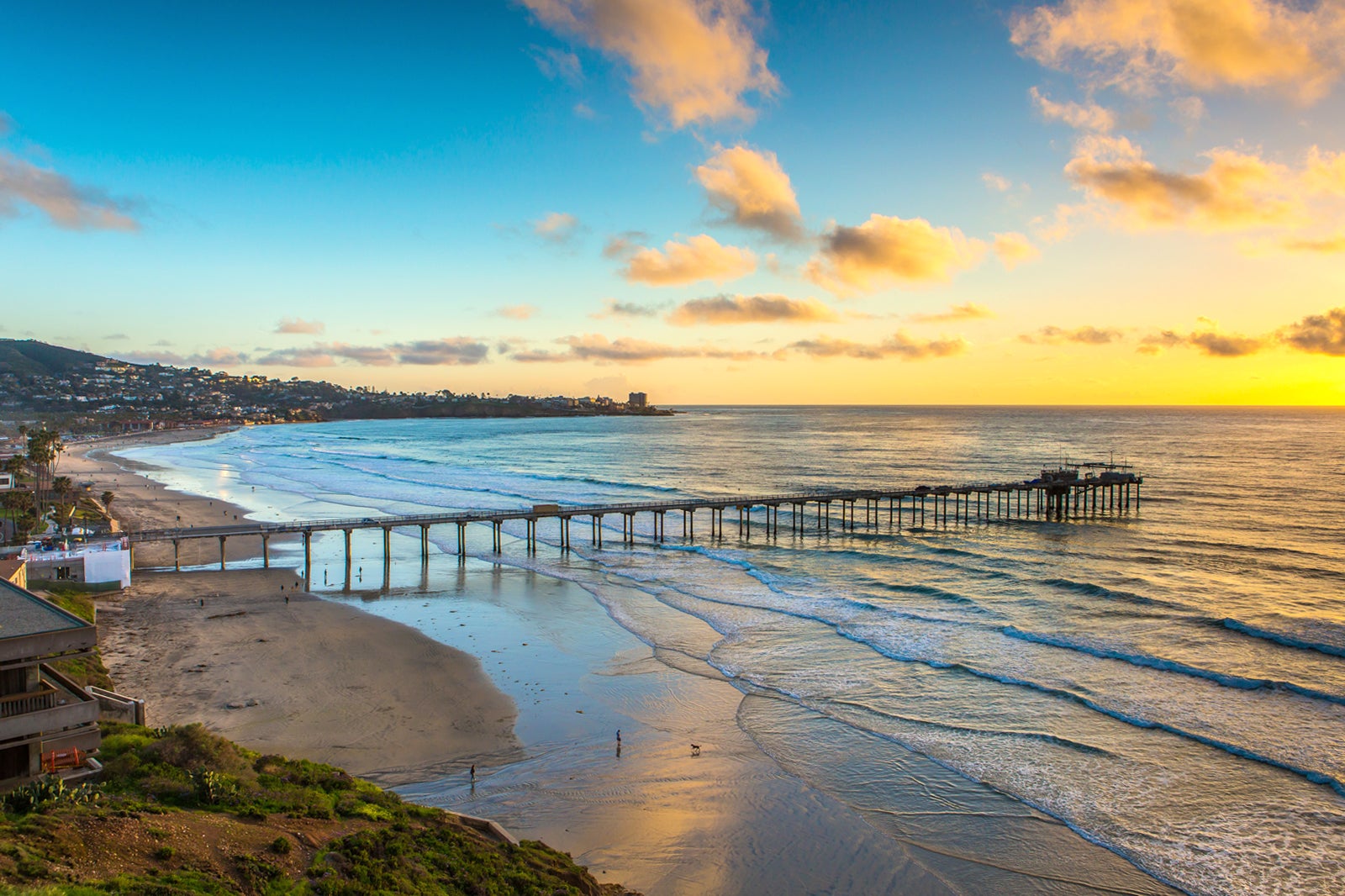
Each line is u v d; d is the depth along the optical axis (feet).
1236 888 91.86
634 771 120.37
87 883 61.77
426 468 654.53
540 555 287.28
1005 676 156.97
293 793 93.40
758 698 148.25
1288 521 342.85
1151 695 145.79
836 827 106.11
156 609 202.49
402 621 198.08
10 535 263.70
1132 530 330.34
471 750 126.11
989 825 106.22
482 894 77.20
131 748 97.66
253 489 490.08
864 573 252.42
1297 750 123.24
